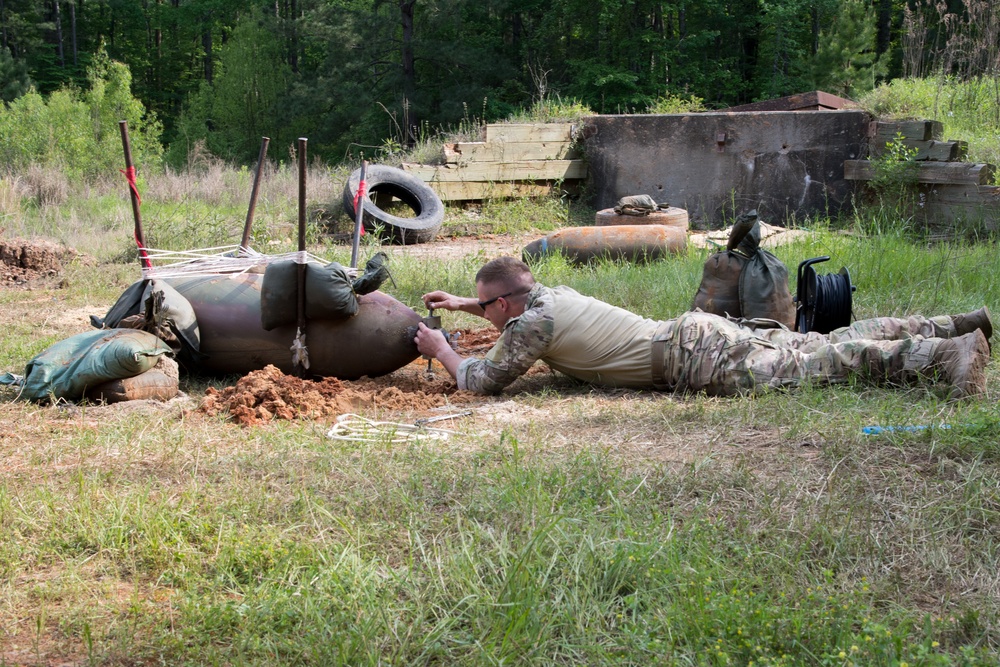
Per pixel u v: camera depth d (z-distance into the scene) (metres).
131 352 5.88
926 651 2.86
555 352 6.14
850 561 3.59
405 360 6.66
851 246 10.59
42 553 3.79
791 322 6.98
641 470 4.54
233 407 5.72
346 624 3.20
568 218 17.39
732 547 3.69
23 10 54.06
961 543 3.69
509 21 44.97
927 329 5.99
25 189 18.78
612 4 36.28
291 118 40.38
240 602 3.39
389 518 4.08
